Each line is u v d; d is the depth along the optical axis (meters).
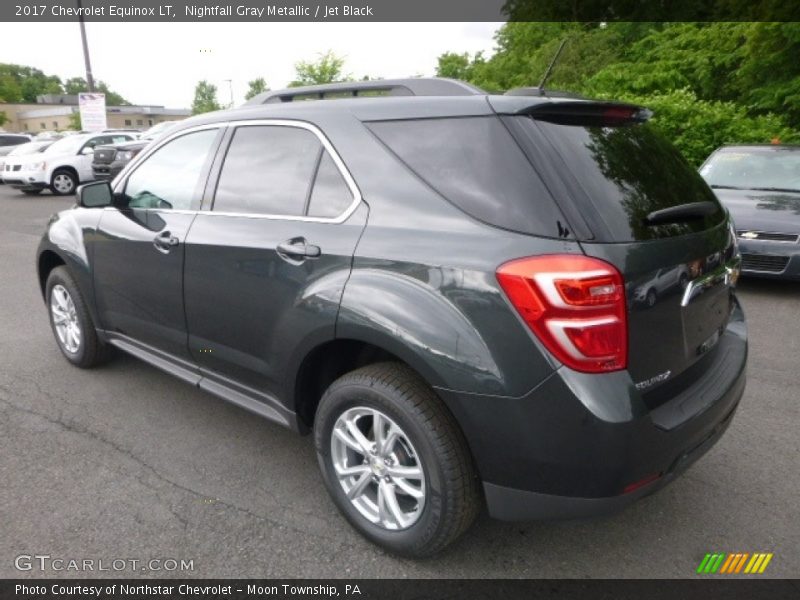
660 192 2.35
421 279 2.18
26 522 2.66
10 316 5.55
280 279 2.60
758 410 3.73
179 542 2.56
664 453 2.09
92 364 4.23
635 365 2.04
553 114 2.28
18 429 3.46
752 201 6.37
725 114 11.23
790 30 11.14
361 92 2.90
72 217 4.00
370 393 2.34
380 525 2.49
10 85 100.56
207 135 3.19
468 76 28.12
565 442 1.98
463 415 2.11
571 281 1.91
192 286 3.05
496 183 2.13
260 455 3.23
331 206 2.54
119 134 17.86
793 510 2.78
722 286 2.54
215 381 3.19
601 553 2.52
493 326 2.02
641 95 12.64
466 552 2.52
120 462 3.14
